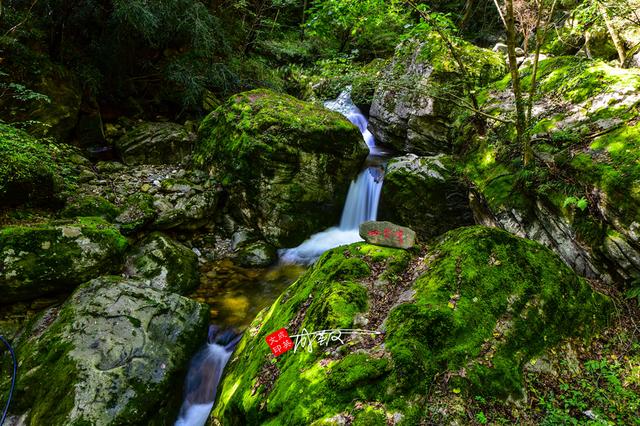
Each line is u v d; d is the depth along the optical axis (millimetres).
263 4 9844
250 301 4984
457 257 2975
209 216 6230
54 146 5289
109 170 6562
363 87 6773
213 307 4812
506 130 5031
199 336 4031
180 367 3631
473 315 2588
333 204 6566
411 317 2557
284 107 6594
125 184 6273
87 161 6559
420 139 7086
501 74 6578
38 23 6184
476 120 5605
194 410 3609
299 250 6172
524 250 3059
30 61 6008
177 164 7285
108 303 3791
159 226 5590
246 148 5941
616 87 4277
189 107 8516
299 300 3246
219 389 3254
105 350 3359
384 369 2258
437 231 5695
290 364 2635
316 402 2232
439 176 5559
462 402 2188
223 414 2791
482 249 3018
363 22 5836
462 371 2312
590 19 5289
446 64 6578
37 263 3982
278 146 5922
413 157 6176
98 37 6969
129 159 7027
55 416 2918
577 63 5090
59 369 3205
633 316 3164
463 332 2500
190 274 5094
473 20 10328
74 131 6926
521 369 2455
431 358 2348
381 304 2922
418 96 6871
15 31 5758
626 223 3264
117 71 7469
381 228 3615
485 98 5895
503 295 2748
